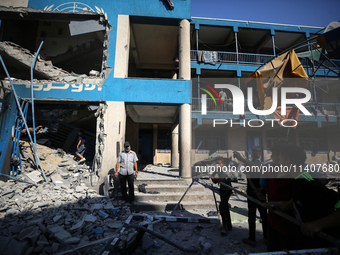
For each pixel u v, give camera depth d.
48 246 2.95
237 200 6.00
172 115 10.73
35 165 6.12
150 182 6.10
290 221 1.64
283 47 14.84
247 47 14.59
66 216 3.87
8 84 6.32
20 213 3.86
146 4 7.32
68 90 6.57
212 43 14.23
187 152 6.62
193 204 5.03
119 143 6.29
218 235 3.40
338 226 1.16
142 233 2.86
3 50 6.45
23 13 6.95
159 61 12.55
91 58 10.84
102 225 3.74
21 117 6.14
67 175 6.18
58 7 6.96
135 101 6.65
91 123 10.83
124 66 6.83
